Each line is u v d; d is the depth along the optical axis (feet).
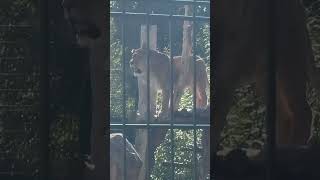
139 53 115.44
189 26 118.11
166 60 115.24
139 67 115.24
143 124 107.96
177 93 115.24
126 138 108.99
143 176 108.99
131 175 107.24
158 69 114.83
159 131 113.50
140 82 115.55
